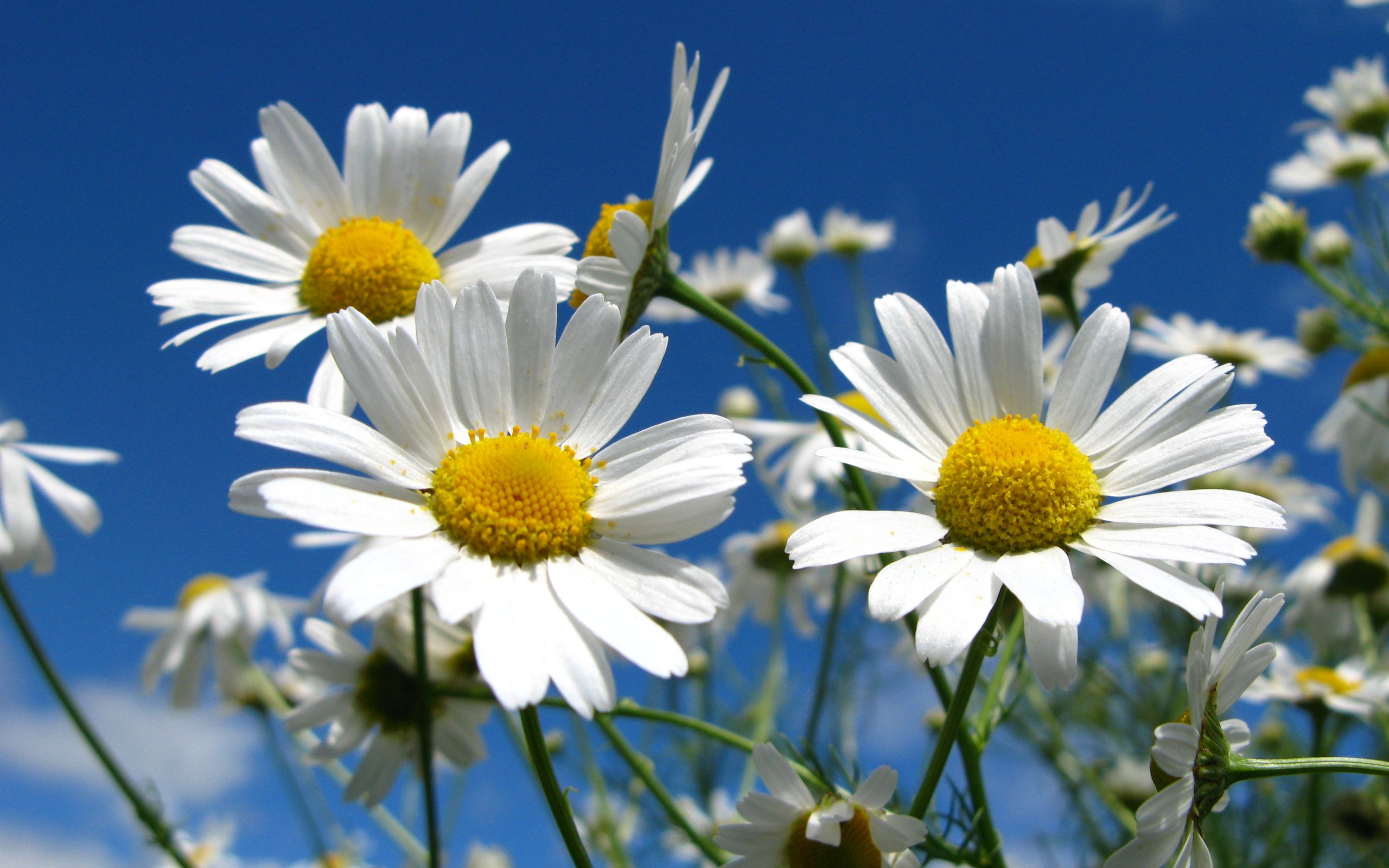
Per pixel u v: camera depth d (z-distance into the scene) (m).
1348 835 0.27
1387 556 0.33
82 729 0.21
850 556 0.17
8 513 0.24
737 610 0.37
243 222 0.22
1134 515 0.17
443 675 0.23
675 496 0.17
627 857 0.28
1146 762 0.27
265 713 0.34
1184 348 0.36
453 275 0.21
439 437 0.18
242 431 0.17
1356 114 0.37
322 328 0.20
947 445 0.18
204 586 0.34
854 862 0.18
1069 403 0.18
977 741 0.19
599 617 0.17
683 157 0.20
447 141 0.22
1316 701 0.26
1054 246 0.24
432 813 0.19
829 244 0.42
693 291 0.20
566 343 0.18
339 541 0.24
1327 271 0.34
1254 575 0.31
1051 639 0.17
